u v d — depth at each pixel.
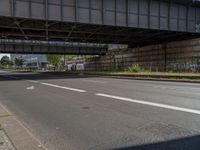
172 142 5.32
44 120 7.68
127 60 59.31
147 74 31.08
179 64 43.47
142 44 55.75
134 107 9.34
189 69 40.91
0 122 7.41
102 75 41.03
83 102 10.91
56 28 35.41
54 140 5.71
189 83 22.22
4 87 19.83
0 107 10.03
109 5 31.92
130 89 16.20
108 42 54.62
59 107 9.84
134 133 6.03
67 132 6.32
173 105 9.56
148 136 5.77
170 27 37.06
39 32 39.97
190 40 41.16
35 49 61.62
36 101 11.70
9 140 5.66
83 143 5.45
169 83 22.23
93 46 67.44
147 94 13.23
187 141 5.36
